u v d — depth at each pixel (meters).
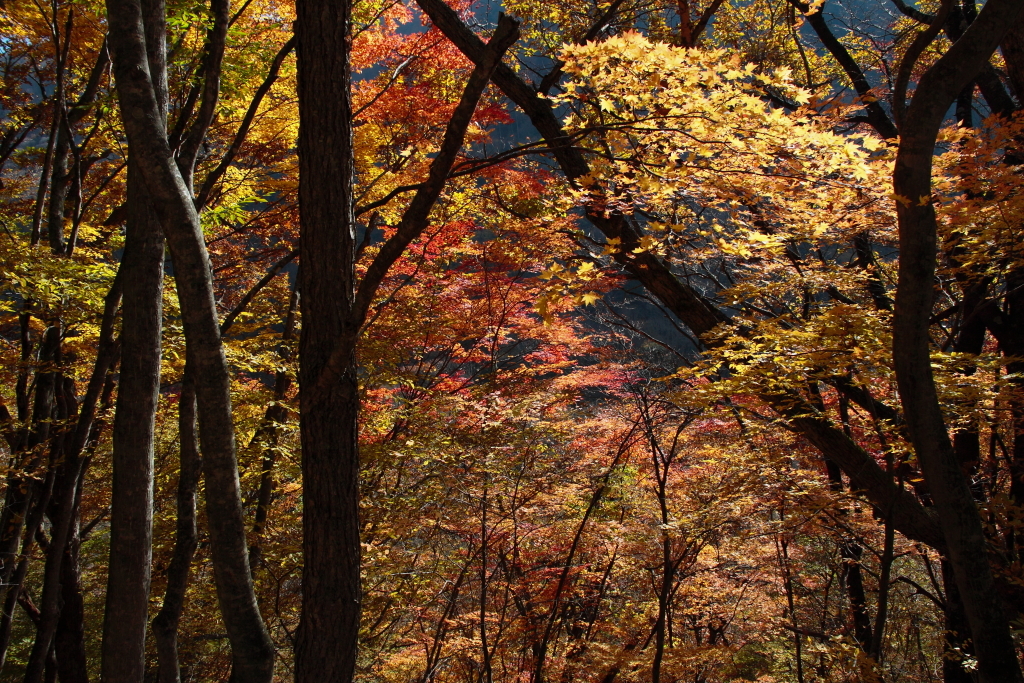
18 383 7.58
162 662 4.25
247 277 11.15
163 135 3.54
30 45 8.71
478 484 6.65
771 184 4.35
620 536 7.35
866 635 7.82
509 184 7.59
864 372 5.19
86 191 9.99
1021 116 5.25
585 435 7.76
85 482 8.20
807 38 12.08
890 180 4.44
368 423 8.02
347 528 3.94
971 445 7.29
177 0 5.70
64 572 8.20
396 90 8.04
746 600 7.51
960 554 4.51
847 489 6.13
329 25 3.95
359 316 3.65
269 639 3.67
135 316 4.32
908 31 9.97
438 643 7.02
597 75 4.23
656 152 4.68
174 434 8.31
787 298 7.95
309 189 4.00
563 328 8.92
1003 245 5.66
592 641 7.53
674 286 6.46
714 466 7.20
